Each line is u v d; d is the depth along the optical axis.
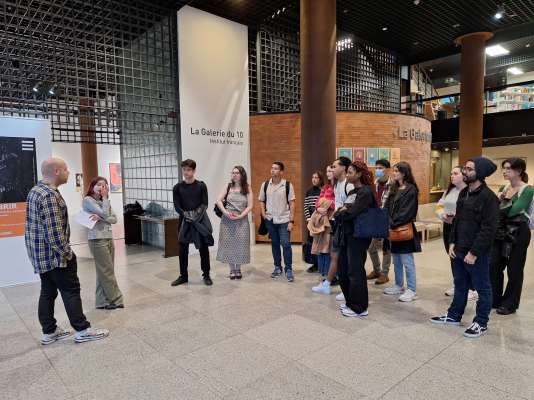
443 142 11.32
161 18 6.02
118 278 4.74
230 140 6.54
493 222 2.75
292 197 4.51
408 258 3.72
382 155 7.17
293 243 7.03
